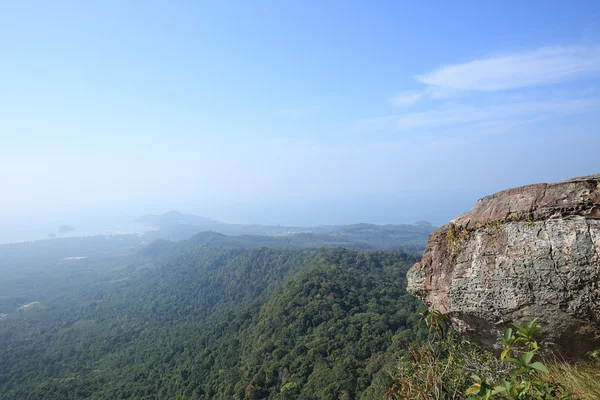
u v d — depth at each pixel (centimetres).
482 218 378
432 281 410
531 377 290
